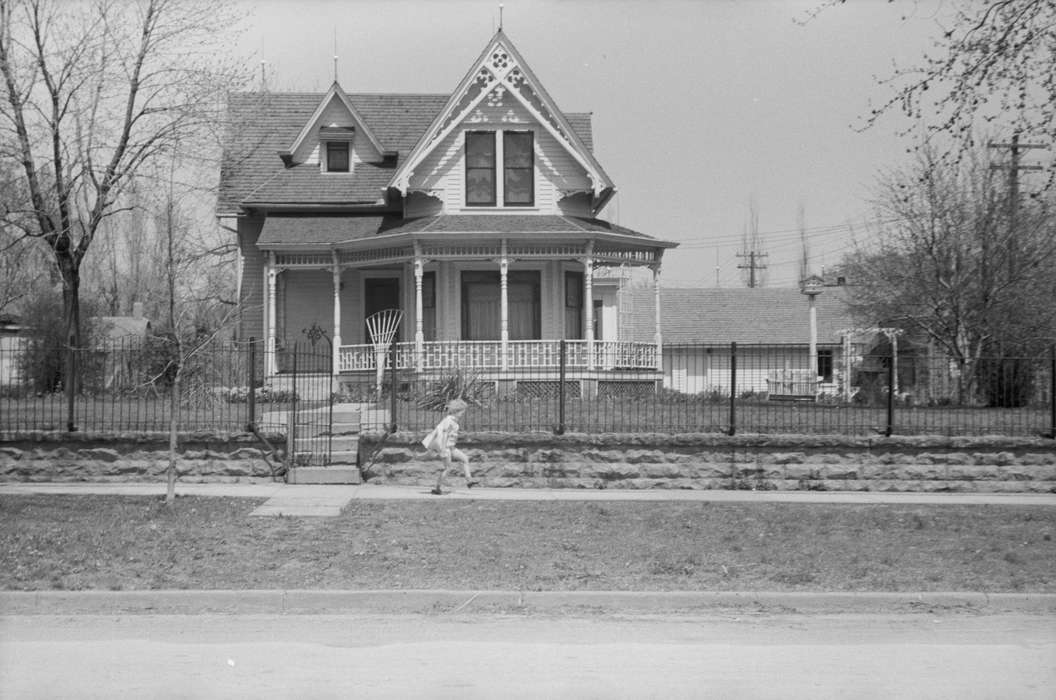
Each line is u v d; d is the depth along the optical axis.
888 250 34.34
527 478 18.45
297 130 36.66
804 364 47.31
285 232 32.75
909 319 33.78
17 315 36.62
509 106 31.67
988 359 19.83
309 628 10.54
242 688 8.27
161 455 18.52
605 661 9.20
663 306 54.72
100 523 14.59
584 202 32.75
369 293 34.19
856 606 11.57
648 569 12.65
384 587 11.70
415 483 18.52
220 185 33.38
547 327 31.98
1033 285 31.03
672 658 9.32
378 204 33.91
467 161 31.84
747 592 11.66
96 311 39.00
